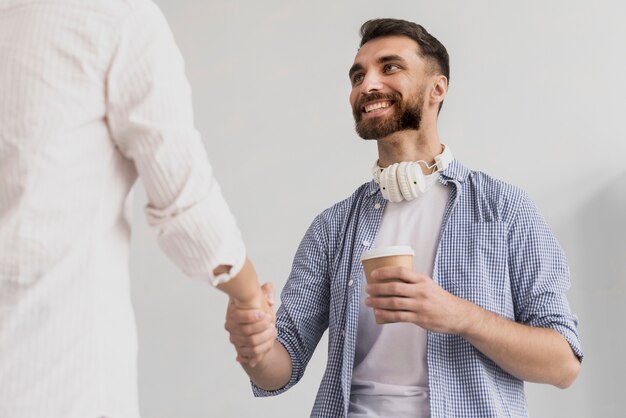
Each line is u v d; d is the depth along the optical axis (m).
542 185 2.51
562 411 2.38
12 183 0.92
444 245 1.67
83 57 0.95
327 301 1.82
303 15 2.71
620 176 2.49
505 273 1.65
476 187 1.73
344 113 2.63
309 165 2.62
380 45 1.82
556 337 1.58
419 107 1.79
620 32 2.55
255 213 2.62
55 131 0.92
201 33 2.73
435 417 1.52
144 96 0.97
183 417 2.54
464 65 2.59
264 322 1.35
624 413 2.36
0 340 0.89
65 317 0.91
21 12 0.97
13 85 0.93
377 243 1.74
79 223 0.93
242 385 2.54
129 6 0.99
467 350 1.58
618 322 2.41
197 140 0.99
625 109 2.52
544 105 2.55
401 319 1.49
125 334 0.97
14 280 0.90
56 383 0.89
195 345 2.57
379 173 1.81
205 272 0.99
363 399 1.62
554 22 2.58
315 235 1.85
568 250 2.47
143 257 2.62
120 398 0.94
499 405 1.57
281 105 2.67
